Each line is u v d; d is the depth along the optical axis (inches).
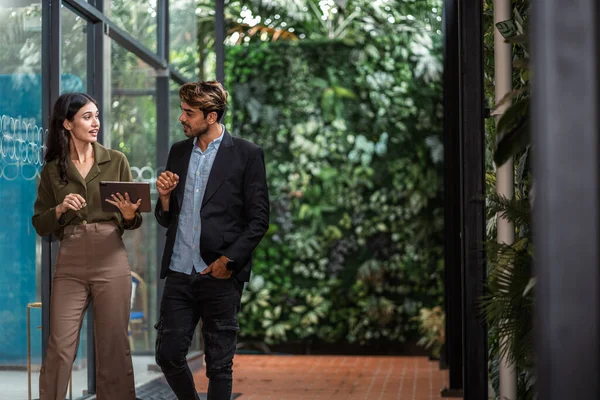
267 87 366.3
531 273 113.6
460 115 144.6
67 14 199.5
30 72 179.9
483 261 142.0
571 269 46.0
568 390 45.8
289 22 377.1
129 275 162.6
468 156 143.0
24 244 174.9
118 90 235.3
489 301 116.7
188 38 309.1
